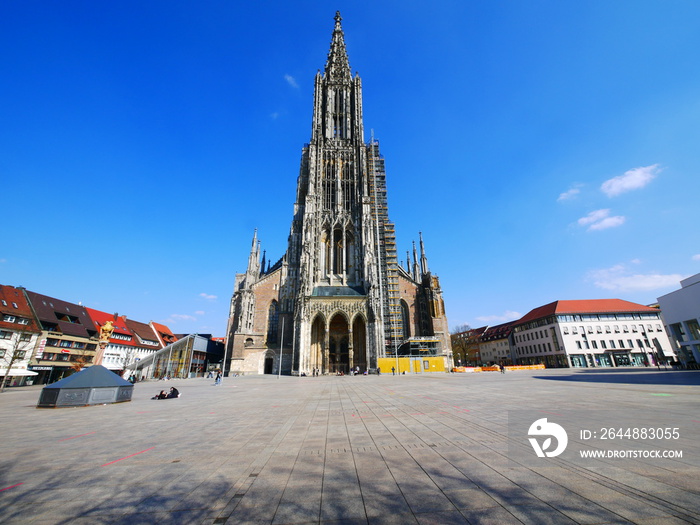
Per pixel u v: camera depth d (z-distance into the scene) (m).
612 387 23.28
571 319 87.00
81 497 6.47
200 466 8.23
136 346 100.31
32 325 63.41
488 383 32.06
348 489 6.51
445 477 6.90
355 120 87.31
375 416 14.93
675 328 53.62
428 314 73.94
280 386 37.97
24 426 14.53
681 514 4.91
